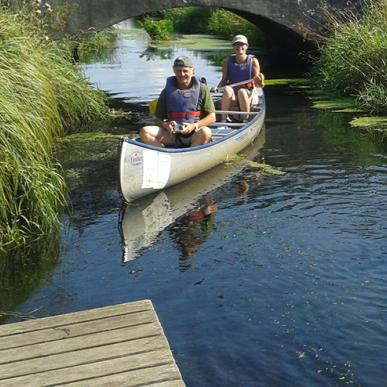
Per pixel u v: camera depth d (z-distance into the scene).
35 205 5.80
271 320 4.17
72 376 2.91
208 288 4.64
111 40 25.27
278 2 14.45
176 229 5.77
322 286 4.61
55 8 11.65
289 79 14.79
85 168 7.64
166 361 3.00
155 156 6.51
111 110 11.02
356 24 12.51
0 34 8.20
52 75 9.27
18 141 5.93
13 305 4.52
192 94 7.06
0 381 2.89
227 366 3.68
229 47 22.00
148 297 4.55
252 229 5.70
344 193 6.58
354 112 10.77
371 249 5.20
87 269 5.04
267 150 8.39
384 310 4.25
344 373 3.60
